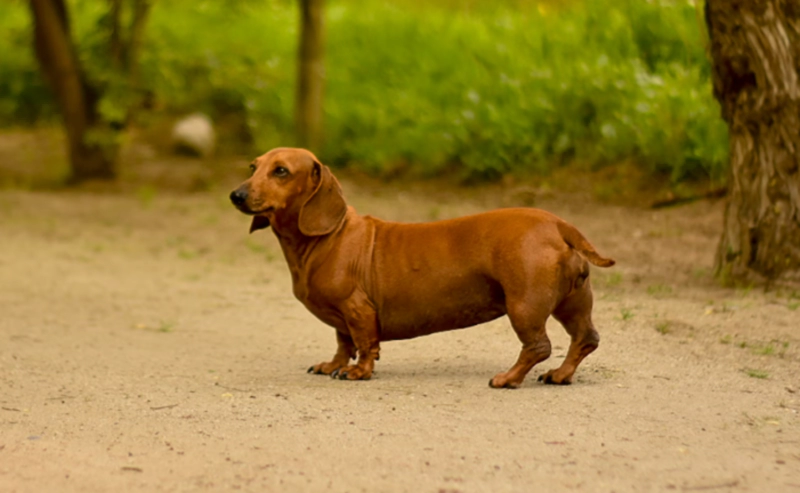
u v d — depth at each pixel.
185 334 10.86
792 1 11.55
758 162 11.99
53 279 14.63
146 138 27.20
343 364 8.54
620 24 21.47
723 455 6.05
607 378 8.07
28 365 9.19
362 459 6.00
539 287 7.34
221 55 28.97
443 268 7.67
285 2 28.56
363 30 27.67
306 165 7.86
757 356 8.89
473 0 26.97
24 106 30.61
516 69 23.02
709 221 16.42
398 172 22.84
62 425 6.95
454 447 6.20
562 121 20.91
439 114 23.45
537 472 5.73
